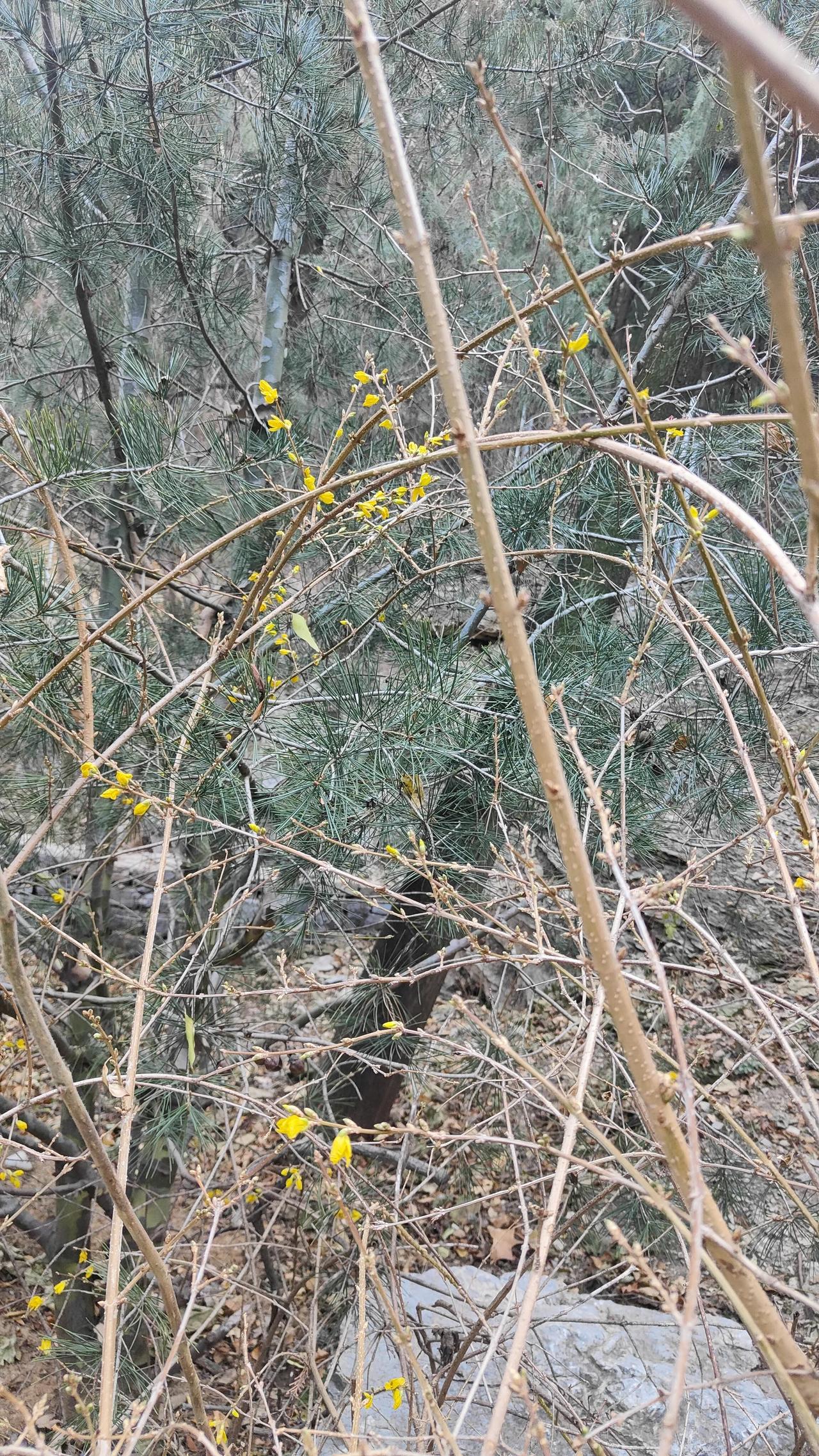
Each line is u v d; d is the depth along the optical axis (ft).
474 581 10.66
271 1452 7.90
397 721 8.03
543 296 4.08
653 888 4.00
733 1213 8.82
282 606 6.38
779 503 9.71
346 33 10.29
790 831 10.49
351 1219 3.74
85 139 9.30
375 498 6.48
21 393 12.04
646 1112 2.52
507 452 11.42
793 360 1.64
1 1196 10.84
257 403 10.86
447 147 12.52
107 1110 12.87
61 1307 11.20
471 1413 7.77
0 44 9.71
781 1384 2.32
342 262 12.97
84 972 10.39
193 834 7.46
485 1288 10.52
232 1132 7.25
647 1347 9.05
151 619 8.27
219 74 9.79
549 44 10.90
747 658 3.71
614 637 9.26
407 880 8.55
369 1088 11.25
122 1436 3.42
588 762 8.66
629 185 11.30
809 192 10.03
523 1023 11.26
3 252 10.48
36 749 9.26
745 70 1.26
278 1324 9.05
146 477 8.48
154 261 10.14
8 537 8.91
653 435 3.23
